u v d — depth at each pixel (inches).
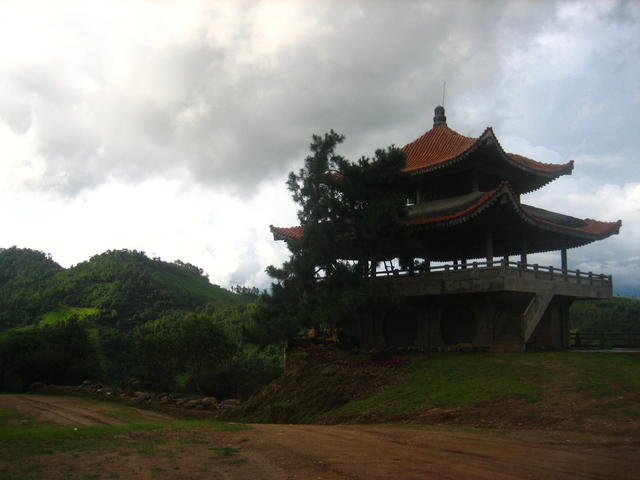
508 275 1261.1
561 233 1456.7
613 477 433.4
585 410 722.8
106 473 480.7
